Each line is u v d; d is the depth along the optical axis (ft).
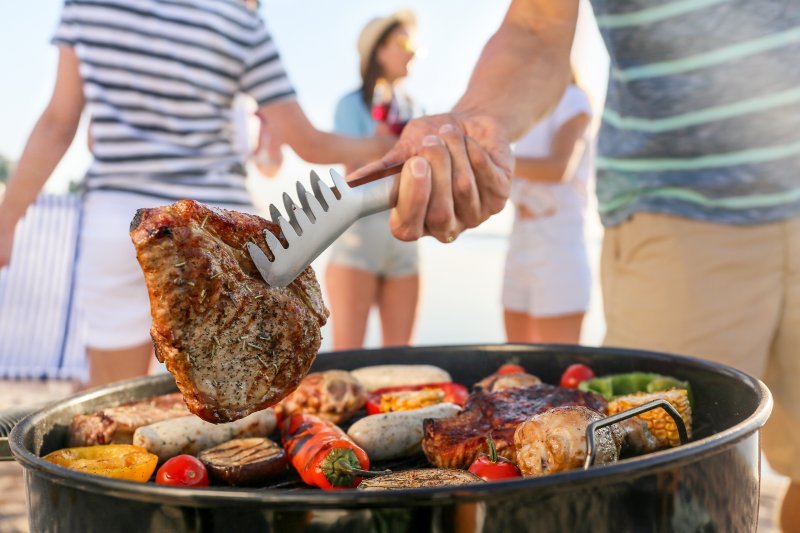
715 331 7.02
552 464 4.15
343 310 13.62
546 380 6.65
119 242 8.91
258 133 12.99
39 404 5.62
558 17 6.57
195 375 3.68
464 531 3.21
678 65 6.60
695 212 6.96
